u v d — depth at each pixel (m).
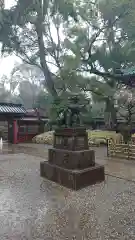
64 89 15.88
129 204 3.77
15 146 13.98
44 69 17.22
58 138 5.70
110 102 16.58
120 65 14.75
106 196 4.21
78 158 4.96
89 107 14.27
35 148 12.81
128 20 13.95
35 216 3.31
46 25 16.48
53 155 5.68
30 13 15.17
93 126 21.11
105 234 2.75
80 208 3.61
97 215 3.33
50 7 15.61
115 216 3.28
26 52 17.02
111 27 15.17
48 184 5.14
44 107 20.67
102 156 9.18
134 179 5.41
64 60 15.23
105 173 6.07
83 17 15.23
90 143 13.23
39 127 18.98
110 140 9.41
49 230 2.87
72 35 15.66
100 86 15.21
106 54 15.13
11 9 15.12
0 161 8.42
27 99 32.47
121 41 15.91
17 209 3.60
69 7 14.75
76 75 15.07
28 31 15.90
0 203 3.89
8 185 5.08
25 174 6.22
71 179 4.73
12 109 15.39
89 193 4.41
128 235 2.72
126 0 13.03
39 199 4.08
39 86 27.61
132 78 9.23
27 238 2.67
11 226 3.00
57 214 3.38
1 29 15.33
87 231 2.83
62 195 4.32
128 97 14.08
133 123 17.23
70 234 2.76
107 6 14.02
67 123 5.49
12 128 16.06
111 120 17.78
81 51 15.52
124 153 8.60
